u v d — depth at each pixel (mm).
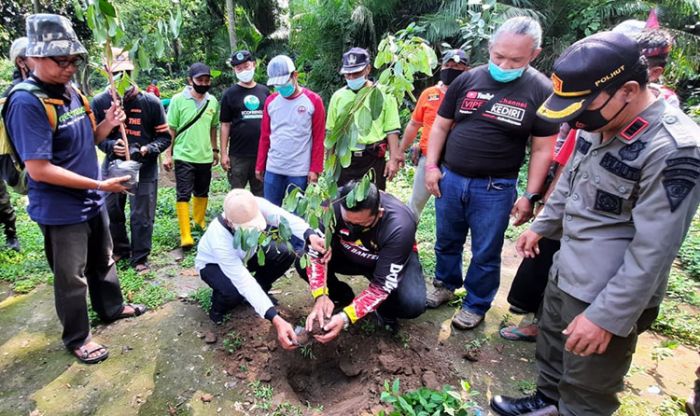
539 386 2111
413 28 1406
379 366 2539
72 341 2615
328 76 9836
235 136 4410
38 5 8406
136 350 2688
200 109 4113
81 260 2500
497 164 2539
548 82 2428
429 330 2887
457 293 3281
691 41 6777
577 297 1699
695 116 5297
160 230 4465
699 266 3709
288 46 12688
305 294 3291
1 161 2500
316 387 2621
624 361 1662
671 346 2590
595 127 1497
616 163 1534
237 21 12453
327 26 9391
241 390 2396
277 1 13219
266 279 3051
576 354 1620
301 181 3928
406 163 7121
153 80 12156
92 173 2494
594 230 1667
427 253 4012
